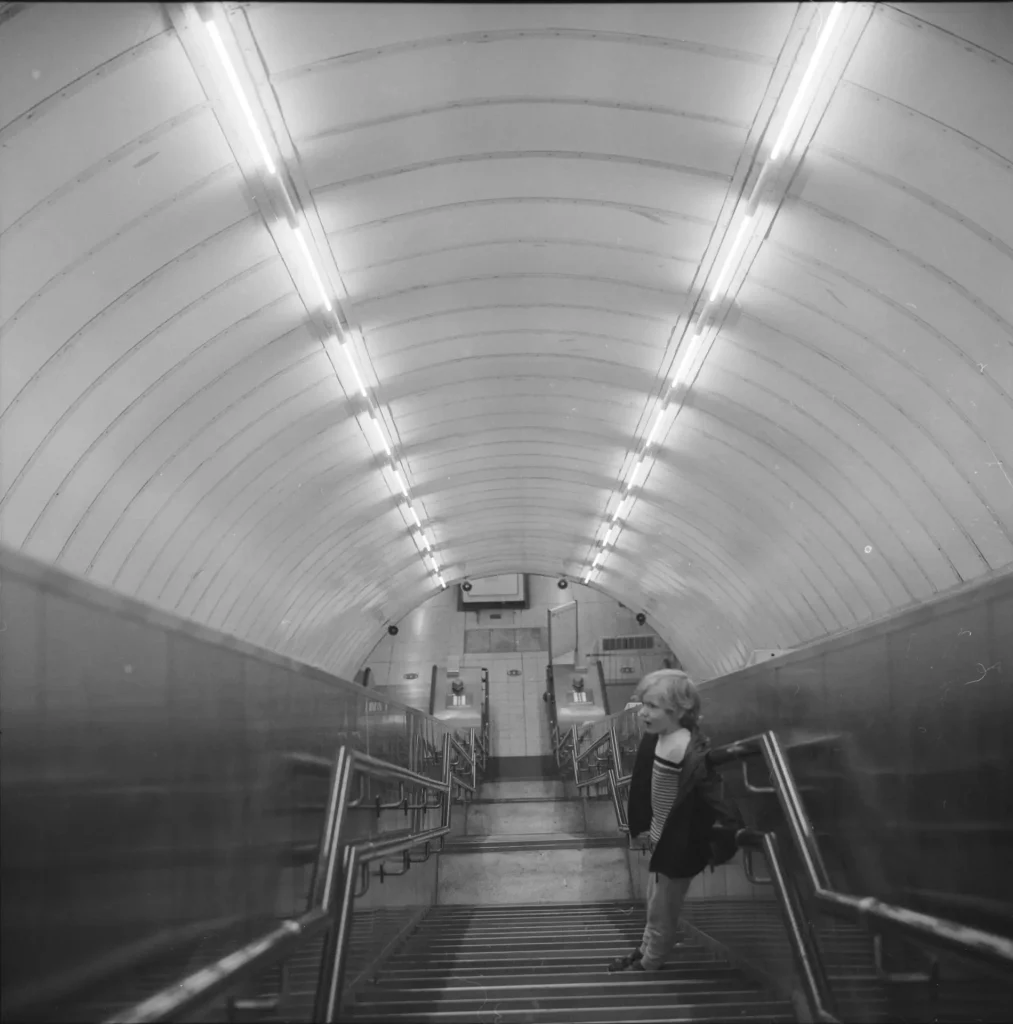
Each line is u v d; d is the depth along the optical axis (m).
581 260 12.55
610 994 5.38
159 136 8.40
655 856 5.04
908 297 11.09
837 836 4.14
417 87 8.81
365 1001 5.43
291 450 16.61
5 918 2.28
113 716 2.71
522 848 14.32
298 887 4.38
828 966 4.25
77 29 6.98
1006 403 11.57
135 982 2.76
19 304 9.18
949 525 14.49
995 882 2.96
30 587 2.43
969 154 8.80
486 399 18.02
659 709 5.25
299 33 7.80
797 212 10.48
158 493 14.03
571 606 35.19
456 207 11.06
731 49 8.38
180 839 3.08
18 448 10.56
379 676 36.66
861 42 8.04
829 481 16.47
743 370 14.67
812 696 4.46
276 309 12.16
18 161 7.88
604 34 8.25
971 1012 2.83
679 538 24.73
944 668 3.24
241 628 21.03
